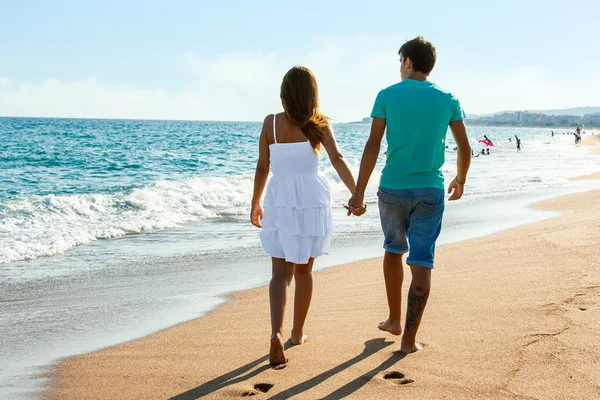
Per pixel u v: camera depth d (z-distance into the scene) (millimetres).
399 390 2898
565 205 11039
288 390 2967
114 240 8000
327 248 3635
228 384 3096
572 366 3031
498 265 5586
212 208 11102
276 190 3547
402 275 3697
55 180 17312
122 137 56125
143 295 5297
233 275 6078
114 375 3332
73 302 5066
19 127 81250
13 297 5223
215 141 50500
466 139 3453
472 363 3178
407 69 3520
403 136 3357
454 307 4242
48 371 3436
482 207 11344
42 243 7395
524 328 3662
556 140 80062
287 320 4305
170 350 3742
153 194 11547
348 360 3354
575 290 4430
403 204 3420
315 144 3535
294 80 3463
